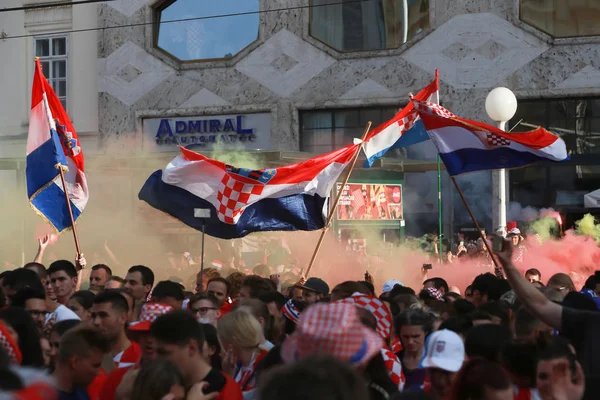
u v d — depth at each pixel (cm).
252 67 2873
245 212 1215
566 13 2652
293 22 2841
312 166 1211
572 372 517
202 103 2916
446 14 2714
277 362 619
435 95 1304
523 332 620
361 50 2794
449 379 526
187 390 551
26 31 3127
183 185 1227
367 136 1265
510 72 2670
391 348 752
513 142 1178
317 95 2816
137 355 694
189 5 2958
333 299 793
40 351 650
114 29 2994
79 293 891
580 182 2645
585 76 2625
